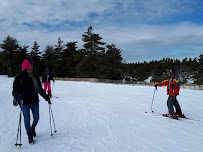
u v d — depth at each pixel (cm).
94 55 4803
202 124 514
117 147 347
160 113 657
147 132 438
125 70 4694
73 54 5441
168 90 579
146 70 6175
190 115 631
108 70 4166
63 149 335
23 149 334
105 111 689
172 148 344
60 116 603
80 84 2283
